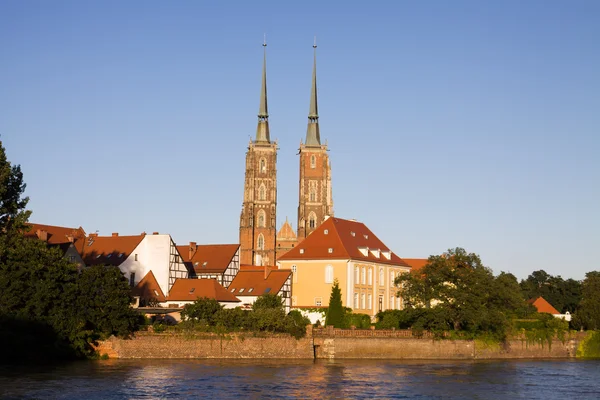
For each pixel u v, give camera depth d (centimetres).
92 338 11419
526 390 10050
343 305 17150
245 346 12512
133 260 16350
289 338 12988
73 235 17138
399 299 19338
